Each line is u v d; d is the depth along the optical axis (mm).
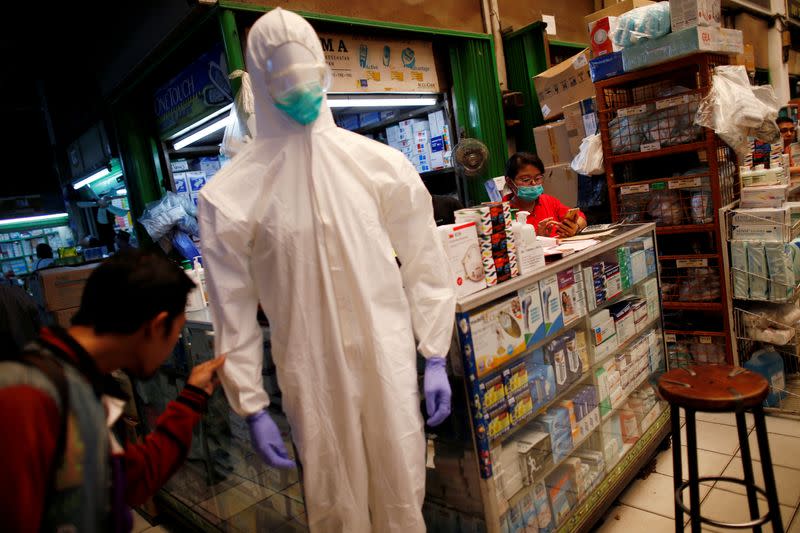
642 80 3223
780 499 2150
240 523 2221
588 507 2027
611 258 2338
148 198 3961
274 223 1472
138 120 3918
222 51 2957
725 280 2902
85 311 1032
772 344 3084
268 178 1504
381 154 1527
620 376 2338
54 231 7160
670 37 2725
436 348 1504
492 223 1713
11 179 6570
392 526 1522
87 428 921
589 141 3293
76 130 5219
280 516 1972
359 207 1480
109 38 3783
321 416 1484
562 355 1974
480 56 4141
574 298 2027
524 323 1775
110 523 996
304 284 1464
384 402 1454
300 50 1399
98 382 994
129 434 2789
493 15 4359
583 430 2070
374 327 1450
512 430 1709
